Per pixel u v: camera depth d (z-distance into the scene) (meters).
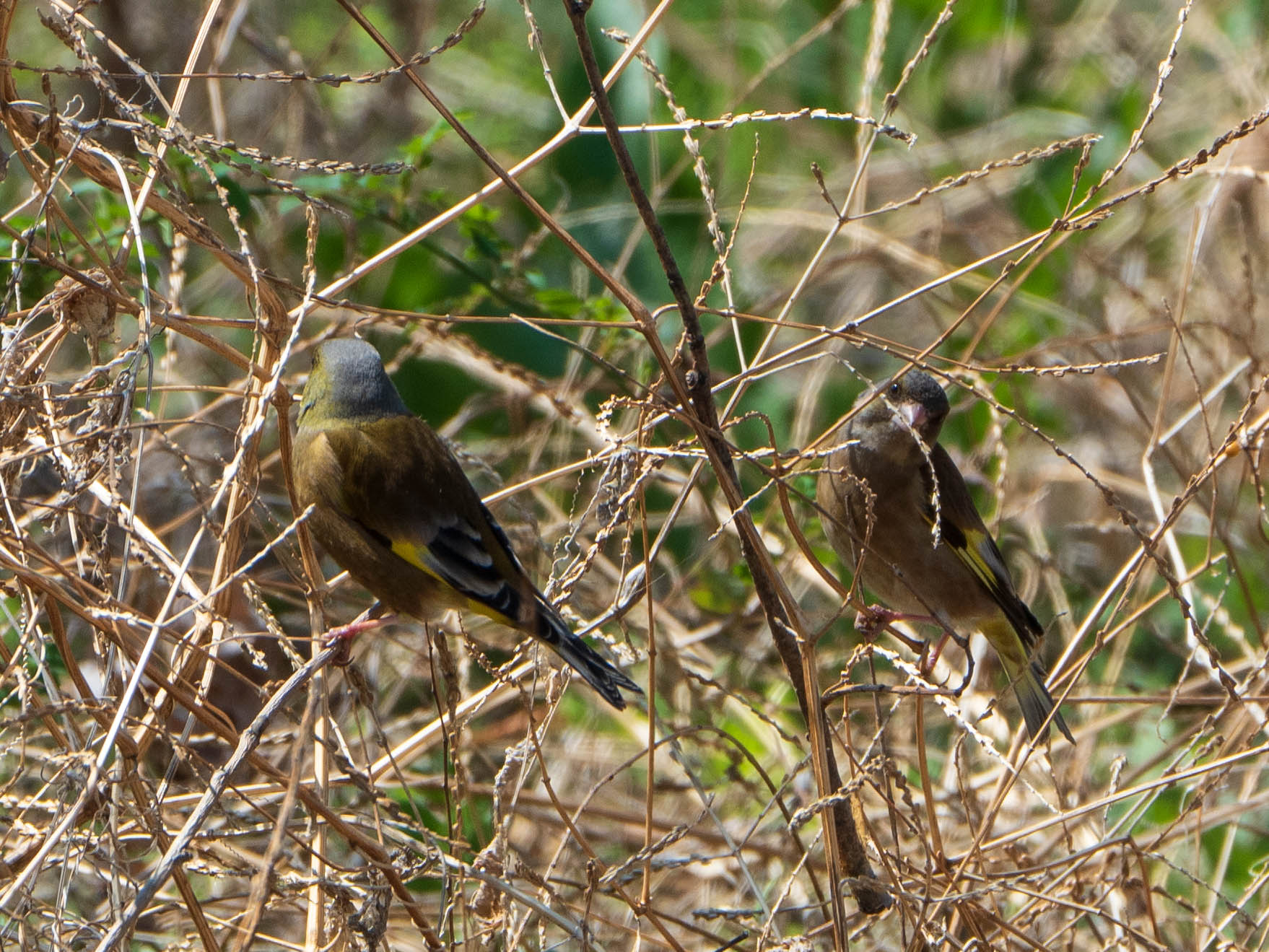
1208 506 12.95
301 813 9.39
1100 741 13.19
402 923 10.02
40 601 7.88
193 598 7.95
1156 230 17.70
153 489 12.64
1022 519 14.97
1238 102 18.34
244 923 7.99
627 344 13.54
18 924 7.21
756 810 11.78
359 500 9.47
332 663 9.20
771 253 18.41
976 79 20.55
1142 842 10.54
